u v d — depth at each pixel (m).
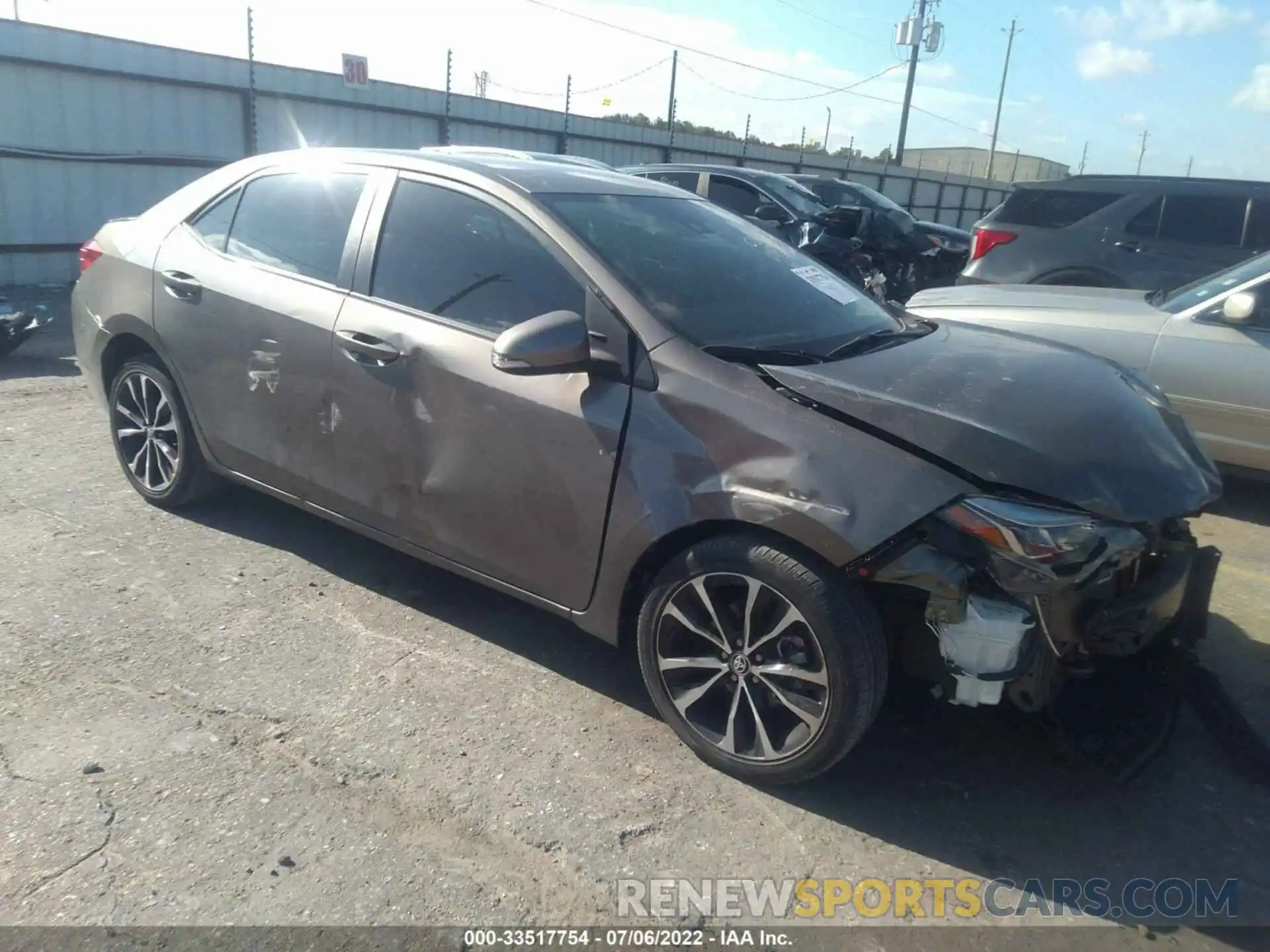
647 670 3.02
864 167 28.27
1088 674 2.89
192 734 2.95
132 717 3.01
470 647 3.55
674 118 21.97
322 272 3.71
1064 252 8.53
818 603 2.62
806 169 26.23
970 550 2.54
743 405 2.79
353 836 2.57
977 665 2.63
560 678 3.39
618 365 2.97
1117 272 8.30
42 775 2.72
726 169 11.62
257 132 13.62
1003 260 8.83
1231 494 5.89
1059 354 3.48
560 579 3.14
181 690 3.17
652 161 21.64
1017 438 2.67
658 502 2.85
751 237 3.95
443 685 3.30
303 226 3.86
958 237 13.88
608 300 3.07
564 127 19.11
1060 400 2.95
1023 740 3.17
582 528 3.03
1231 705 3.37
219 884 2.38
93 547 4.15
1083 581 2.56
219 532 4.39
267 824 2.59
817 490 2.61
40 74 11.20
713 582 2.83
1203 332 5.29
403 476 3.44
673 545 2.92
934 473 2.58
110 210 12.12
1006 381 3.02
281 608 3.75
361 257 3.61
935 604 2.56
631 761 2.96
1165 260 8.14
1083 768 3.04
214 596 3.81
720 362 2.89
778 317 3.33
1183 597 3.09
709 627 2.90
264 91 13.58
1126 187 8.41
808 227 11.00
